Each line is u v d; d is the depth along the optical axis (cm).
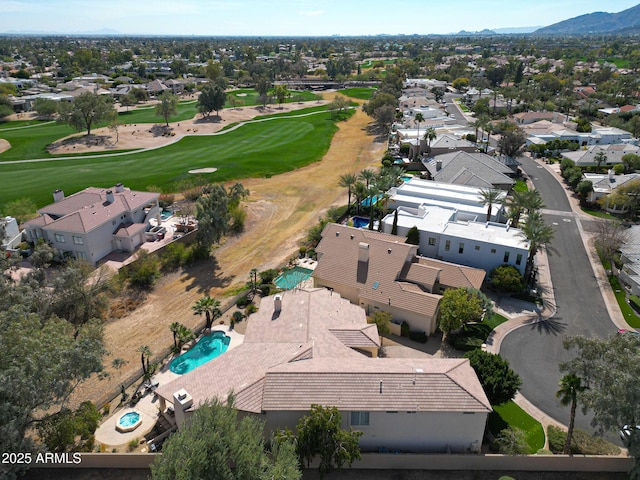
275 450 2817
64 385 2948
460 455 3148
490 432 3466
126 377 4200
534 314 5106
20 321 3203
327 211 8281
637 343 3011
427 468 3175
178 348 4466
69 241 6131
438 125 14250
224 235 7331
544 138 12688
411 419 3167
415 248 5372
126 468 3186
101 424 3581
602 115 16088
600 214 8112
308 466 3164
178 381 3556
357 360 3619
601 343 2992
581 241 7019
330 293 4781
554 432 3416
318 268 5400
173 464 2516
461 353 4438
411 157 11544
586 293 5562
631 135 12838
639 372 2762
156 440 3362
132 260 6303
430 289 5009
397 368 3400
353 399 3148
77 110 13088
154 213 7562
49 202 8250
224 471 2527
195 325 5025
